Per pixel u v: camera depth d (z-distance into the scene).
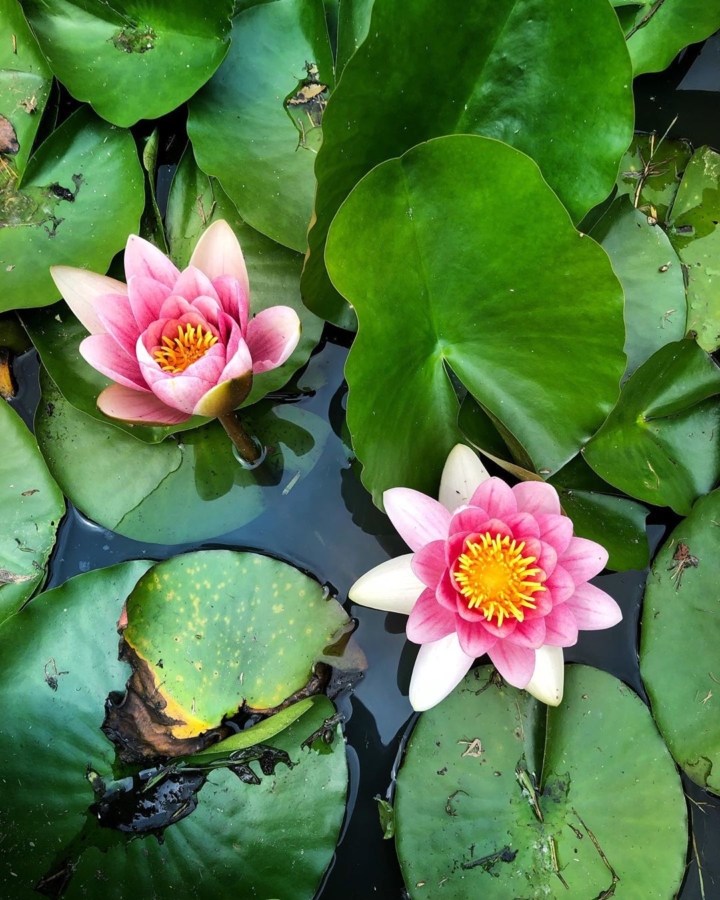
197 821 0.49
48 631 0.50
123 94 0.55
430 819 0.49
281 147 0.55
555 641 0.44
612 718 0.50
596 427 0.50
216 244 0.48
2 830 0.48
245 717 0.51
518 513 0.44
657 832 0.49
